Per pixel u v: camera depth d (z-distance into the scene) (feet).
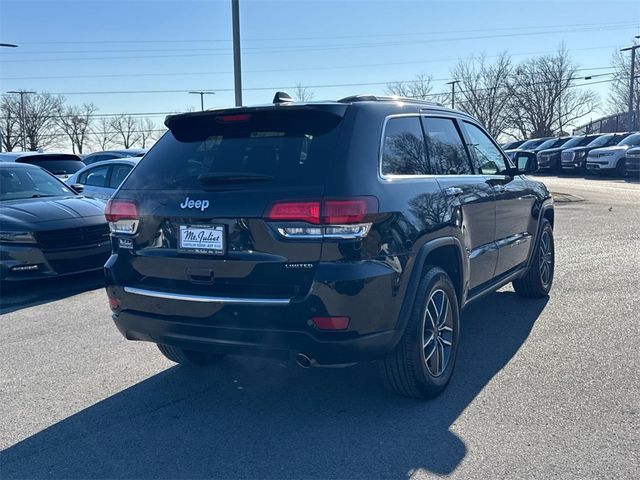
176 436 13.08
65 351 18.62
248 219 12.55
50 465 12.05
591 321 19.98
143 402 14.87
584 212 48.34
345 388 15.38
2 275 25.18
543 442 12.22
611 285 24.53
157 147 14.96
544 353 17.25
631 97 154.81
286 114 13.46
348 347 12.32
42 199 28.43
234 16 51.08
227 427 13.44
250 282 12.64
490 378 15.61
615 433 12.48
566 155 99.71
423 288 13.84
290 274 12.32
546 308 21.71
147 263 13.89
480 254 17.06
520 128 206.28
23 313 23.13
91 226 26.68
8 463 12.16
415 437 12.64
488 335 18.97
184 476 11.51
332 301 12.03
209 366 17.17
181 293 13.25
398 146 14.32
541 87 201.77
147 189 14.12
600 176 92.27
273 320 12.35
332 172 12.40
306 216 12.12
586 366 16.15
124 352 18.48
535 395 14.46
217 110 13.84
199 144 14.33
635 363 16.25
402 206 13.28
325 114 13.19
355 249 12.19
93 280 28.81
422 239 13.70
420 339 13.76
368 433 12.90
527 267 21.40
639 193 64.59
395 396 14.75
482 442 12.32
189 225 13.25
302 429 13.21
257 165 13.11
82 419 14.01
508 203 19.13
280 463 11.84
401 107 15.02
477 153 18.44
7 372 16.98
